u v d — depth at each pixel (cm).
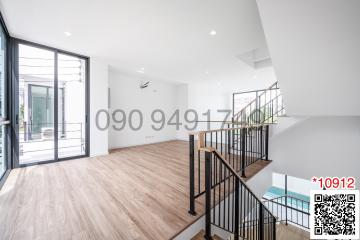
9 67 310
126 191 237
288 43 221
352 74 229
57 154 379
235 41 313
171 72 529
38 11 231
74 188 246
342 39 192
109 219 173
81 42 326
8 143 314
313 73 250
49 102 411
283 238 420
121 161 390
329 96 283
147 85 622
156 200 213
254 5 213
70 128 445
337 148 349
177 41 317
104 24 263
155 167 348
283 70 265
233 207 223
